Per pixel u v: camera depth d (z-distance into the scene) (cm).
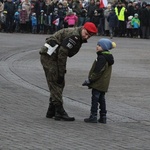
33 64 3203
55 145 1384
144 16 5759
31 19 5681
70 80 2648
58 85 1719
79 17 5700
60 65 1692
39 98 2112
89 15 5734
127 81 2698
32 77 2695
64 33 1700
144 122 1759
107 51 1689
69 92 2311
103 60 1670
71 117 1733
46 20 5688
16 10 5662
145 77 2875
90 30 1667
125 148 1383
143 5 5803
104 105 1711
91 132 1562
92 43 4741
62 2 5753
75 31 1688
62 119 1719
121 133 1567
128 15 5844
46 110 1877
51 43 1703
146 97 2264
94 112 1706
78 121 1723
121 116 1845
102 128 1628
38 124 1639
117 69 3138
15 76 2700
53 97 1719
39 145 1377
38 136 1478
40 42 4578
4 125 1602
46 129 1573
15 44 4281
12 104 1956
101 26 5797
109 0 6706
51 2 5750
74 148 1360
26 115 1773
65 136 1494
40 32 5759
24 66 3102
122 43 4938
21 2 5728
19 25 5706
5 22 5622
